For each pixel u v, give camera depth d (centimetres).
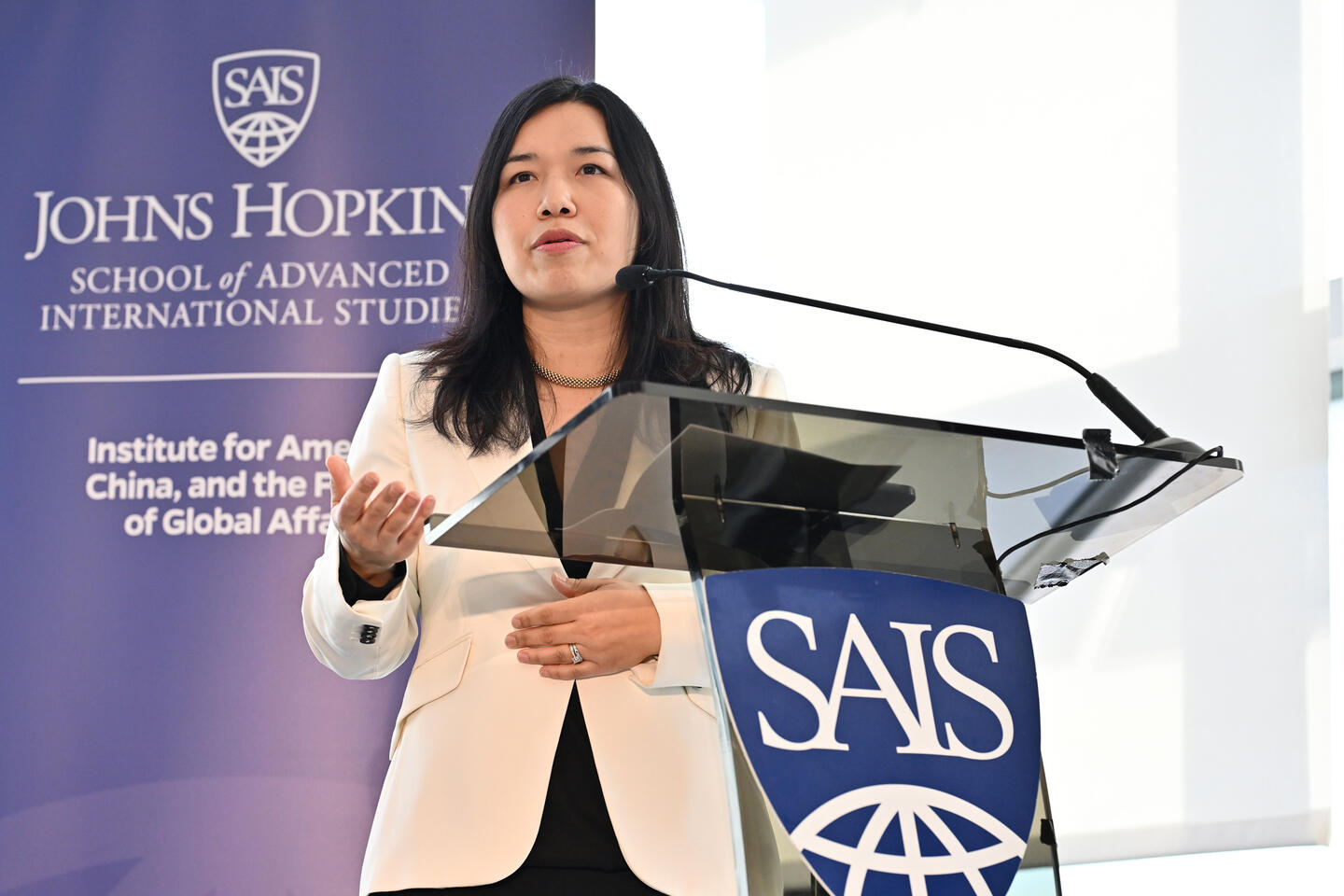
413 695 145
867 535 105
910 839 92
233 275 283
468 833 134
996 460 100
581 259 159
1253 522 321
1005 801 97
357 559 138
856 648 96
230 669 269
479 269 167
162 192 286
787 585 96
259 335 281
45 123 287
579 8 293
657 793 137
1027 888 95
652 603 136
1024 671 103
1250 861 305
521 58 291
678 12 332
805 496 100
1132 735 309
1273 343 327
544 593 147
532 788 136
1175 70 333
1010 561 123
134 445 276
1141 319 322
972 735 98
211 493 275
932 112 325
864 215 320
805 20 327
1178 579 316
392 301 283
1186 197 329
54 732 266
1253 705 314
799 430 90
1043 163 326
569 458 92
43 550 272
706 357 169
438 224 286
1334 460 339
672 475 94
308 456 277
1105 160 328
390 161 288
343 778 266
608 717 140
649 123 327
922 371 313
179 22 292
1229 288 327
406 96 290
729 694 91
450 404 156
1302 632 319
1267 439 324
